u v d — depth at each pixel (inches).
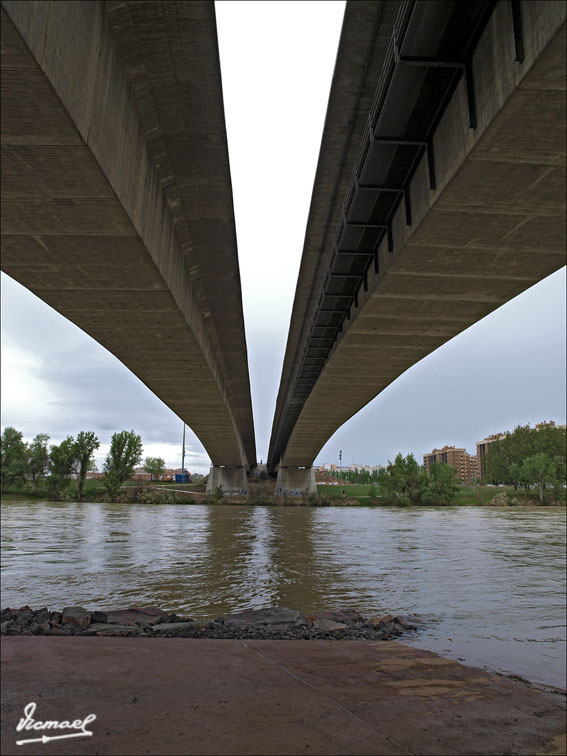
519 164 432.1
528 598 733.9
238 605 669.9
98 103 368.5
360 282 836.0
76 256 542.9
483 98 395.9
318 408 1824.6
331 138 651.5
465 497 4618.6
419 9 387.2
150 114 493.7
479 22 392.8
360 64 541.6
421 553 1242.0
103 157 385.4
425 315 813.9
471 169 440.8
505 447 6230.3
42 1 271.4
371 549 1312.7
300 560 1106.1
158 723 225.8
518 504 4335.6
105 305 703.1
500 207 500.7
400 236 614.5
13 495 4244.6
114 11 383.2
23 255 540.4
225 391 1708.9
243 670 320.5
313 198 791.1
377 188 590.9
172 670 313.0
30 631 428.1
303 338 1392.7
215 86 464.8
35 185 405.1
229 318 1098.1
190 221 696.4
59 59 297.9
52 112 313.4
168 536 1594.5
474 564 1069.1
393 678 331.0
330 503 3944.4
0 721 225.9
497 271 645.9
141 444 4234.7
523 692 327.0
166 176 586.2
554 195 478.0
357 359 1106.1
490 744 230.7
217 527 1957.4
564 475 4623.5
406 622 573.6
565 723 270.2
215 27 402.9
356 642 450.3
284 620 520.4
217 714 240.2
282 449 3868.1
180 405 1654.8
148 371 1171.9
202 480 6688.0
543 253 593.9
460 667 378.6
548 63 320.5
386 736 228.1
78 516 2454.5
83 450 4146.2
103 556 1137.4
